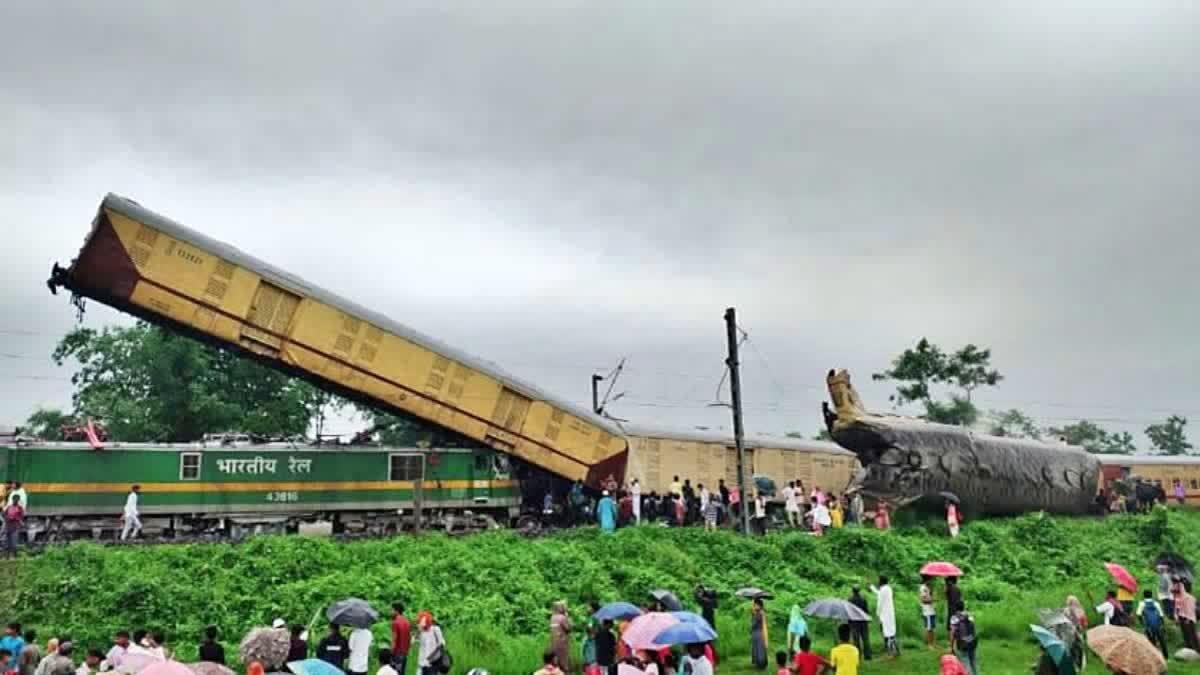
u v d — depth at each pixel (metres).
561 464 31.91
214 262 26.67
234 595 20.12
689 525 32.12
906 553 28.02
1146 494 46.84
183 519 27.81
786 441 42.84
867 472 33.66
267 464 28.78
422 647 14.38
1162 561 22.06
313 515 29.28
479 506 31.72
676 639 11.46
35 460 26.05
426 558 22.94
